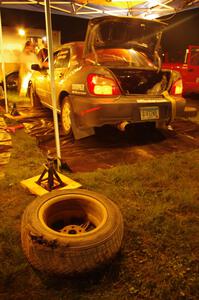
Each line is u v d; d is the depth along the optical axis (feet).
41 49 31.42
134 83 16.69
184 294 6.13
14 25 38.70
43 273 6.47
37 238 6.36
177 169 12.09
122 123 13.50
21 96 29.04
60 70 16.92
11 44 38.93
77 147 14.44
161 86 15.53
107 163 12.60
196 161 12.94
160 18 30.68
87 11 27.99
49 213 7.73
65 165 11.69
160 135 16.65
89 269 6.33
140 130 16.97
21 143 14.76
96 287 6.28
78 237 6.46
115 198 9.73
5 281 6.33
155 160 12.94
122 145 14.90
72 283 6.38
